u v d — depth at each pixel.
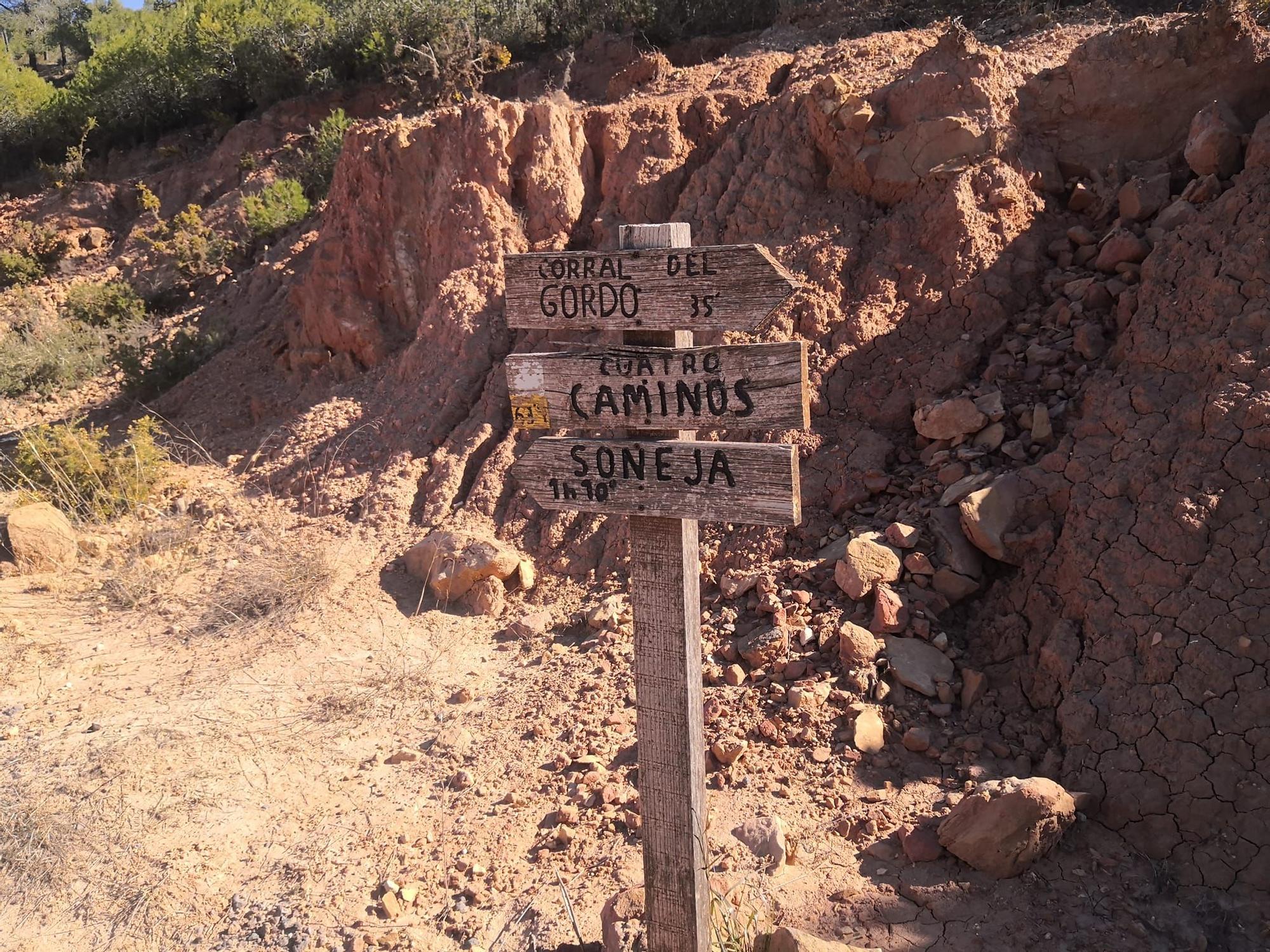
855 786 4.27
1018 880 3.71
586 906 3.82
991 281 6.32
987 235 6.48
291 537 7.47
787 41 11.79
